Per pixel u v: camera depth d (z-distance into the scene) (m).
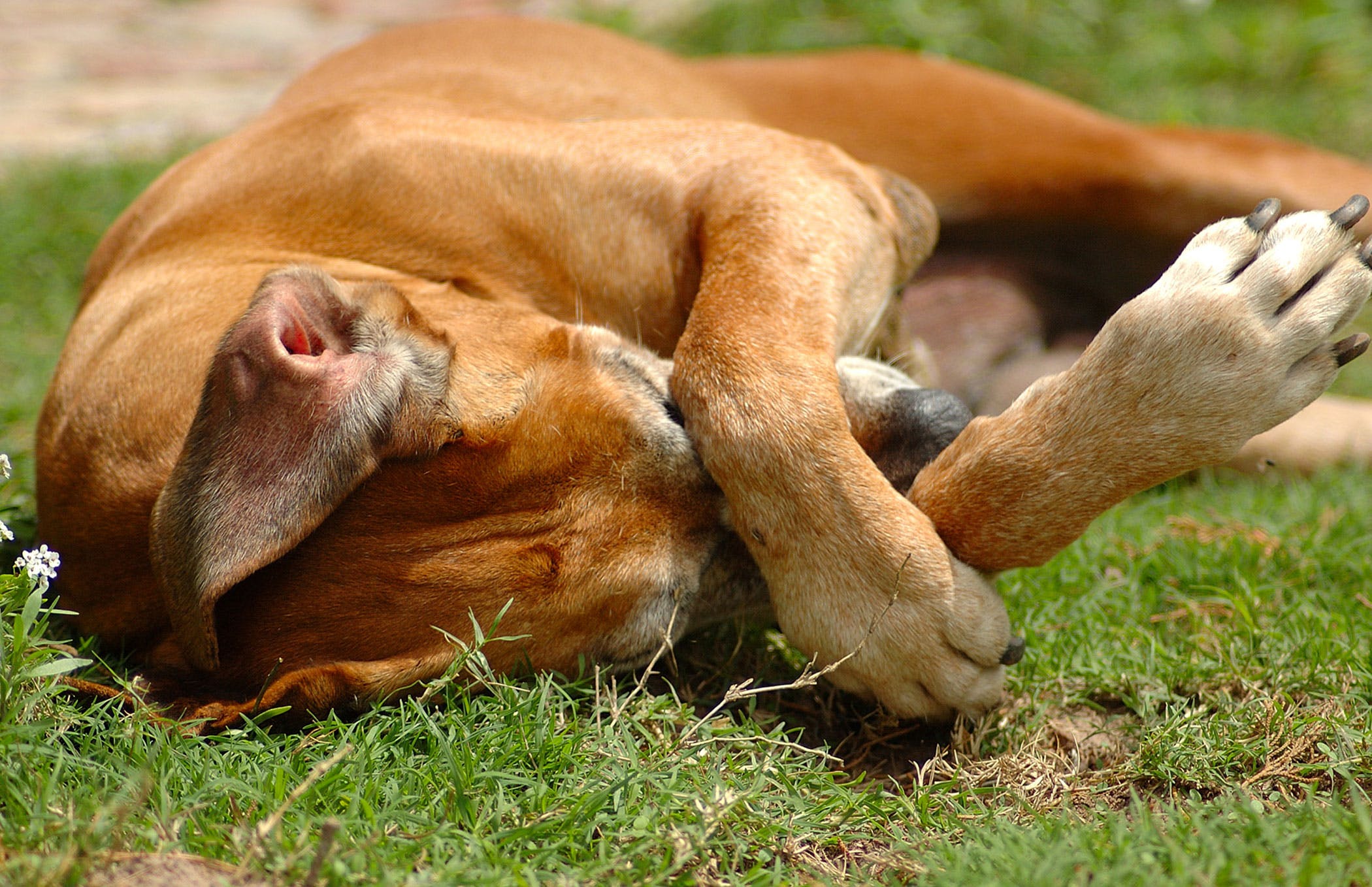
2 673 4.05
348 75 7.51
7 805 3.76
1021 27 13.11
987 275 8.81
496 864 3.71
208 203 5.99
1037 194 8.51
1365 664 4.94
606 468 4.79
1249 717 4.71
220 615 4.70
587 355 4.96
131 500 4.91
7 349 8.63
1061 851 3.68
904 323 6.80
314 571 4.66
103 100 13.84
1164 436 4.57
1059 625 5.54
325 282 4.64
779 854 4.09
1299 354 4.55
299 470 4.41
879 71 8.75
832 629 4.73
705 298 5.27
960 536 4.75
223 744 4.30
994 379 8.48
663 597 4.82
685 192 5.84
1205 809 3.99
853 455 4.75
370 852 3.63
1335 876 3.41
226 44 15.87
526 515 4.71
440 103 6.66
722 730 4.64
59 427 5.38
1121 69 12.88
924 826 4.24
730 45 13.57
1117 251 8.70
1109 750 4.90
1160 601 5.90
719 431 4.83
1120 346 4.60
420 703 4.49
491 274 5.78
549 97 7.20
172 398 4.98
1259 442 7.51
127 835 3.66
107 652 5.07
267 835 3.64
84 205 10.46
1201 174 8.34
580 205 5.85
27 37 15.88
